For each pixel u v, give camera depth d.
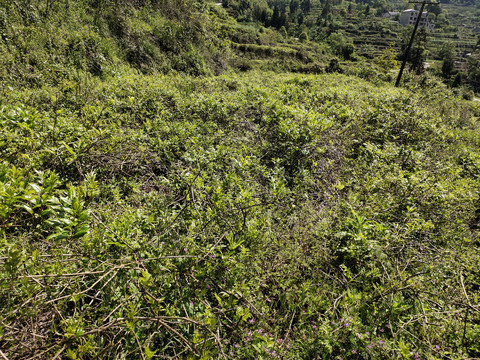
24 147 2.74
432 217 3.46
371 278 2.54
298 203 3.40
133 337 1.69
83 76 6.72
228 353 1.81
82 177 3.08
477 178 4.95
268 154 4.51
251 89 7.41
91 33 8.34
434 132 6.02
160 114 5.18
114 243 1.95
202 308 2.06
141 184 3.29
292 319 2.15
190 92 7.07
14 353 1.41
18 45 6.33
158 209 2.64
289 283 2.38
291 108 5.59
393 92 9.34
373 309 2.30
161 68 10.15
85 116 4.22
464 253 2.87
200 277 2.05
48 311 1.64
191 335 1.85
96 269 1.84
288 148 4.47
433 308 2.26
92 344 1.56
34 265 1.60
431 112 7.63
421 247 2.94
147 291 1.65
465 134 7.22
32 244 1.92
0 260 1.63
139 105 5.17
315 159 4.58
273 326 2.10
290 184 4.03
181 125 4.68
